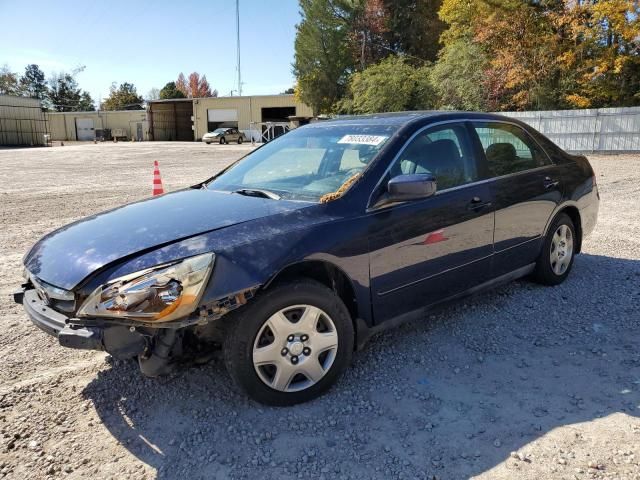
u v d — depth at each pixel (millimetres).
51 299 2863
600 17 23156
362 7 41188
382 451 2639
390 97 34312
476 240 3863
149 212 3391
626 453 2549
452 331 4008
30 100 54531
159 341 2723
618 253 6039
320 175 3686
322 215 3129
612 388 3152
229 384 3275
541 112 24250
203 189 4098
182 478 2475
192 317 2637
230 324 2830
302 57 43719
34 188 13680
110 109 100062
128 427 2877
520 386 3211
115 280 2637
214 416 2955
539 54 25906
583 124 23047
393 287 3377
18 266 6102
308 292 2959
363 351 3707
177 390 3225
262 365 2914
